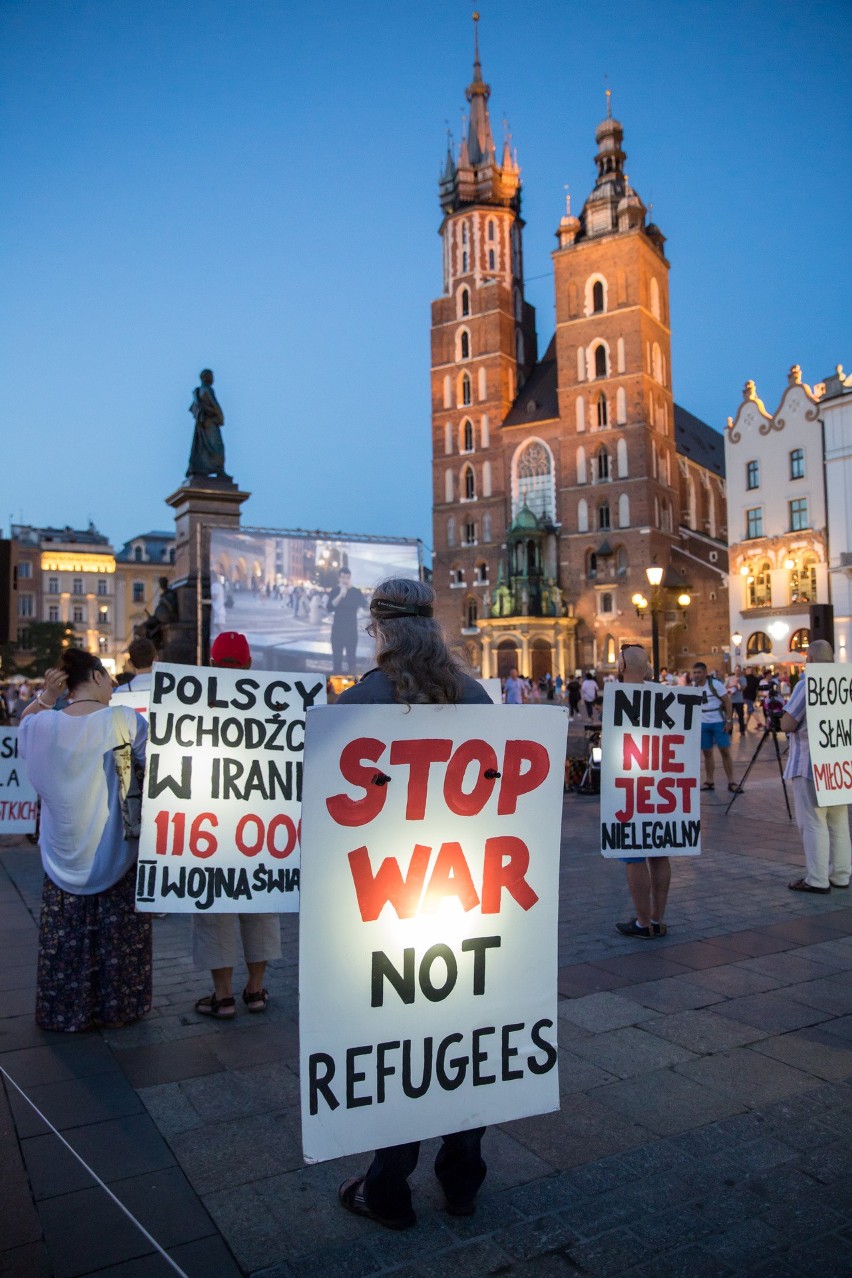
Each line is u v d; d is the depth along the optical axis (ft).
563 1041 15.12
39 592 286.66
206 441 75.05
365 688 9.72
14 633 26.27
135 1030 16.02
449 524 216.74
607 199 197.36
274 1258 9.59
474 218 215.31
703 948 20.44
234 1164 11.49
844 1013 16.34
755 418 151.12
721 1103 12.93
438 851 9.68
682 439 230.68
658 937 21.36
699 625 195.31
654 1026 15.76
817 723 25.27
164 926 23.80
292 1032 15.93
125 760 15.85
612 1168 11.27
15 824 31.99
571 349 199.11
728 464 155.02
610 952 20.18
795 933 21.59
